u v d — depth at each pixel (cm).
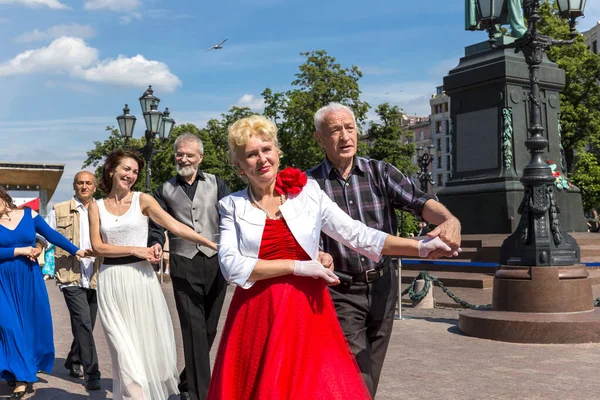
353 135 383
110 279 484
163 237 521
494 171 1742
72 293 636
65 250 609
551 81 1816
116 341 470
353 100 3794
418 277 1196
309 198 310
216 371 302
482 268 1509
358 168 386
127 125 1870
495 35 1808
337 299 376
